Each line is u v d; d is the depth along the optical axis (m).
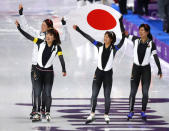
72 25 21.64
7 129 19.05
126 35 20.58
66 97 25.41
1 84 28.17
